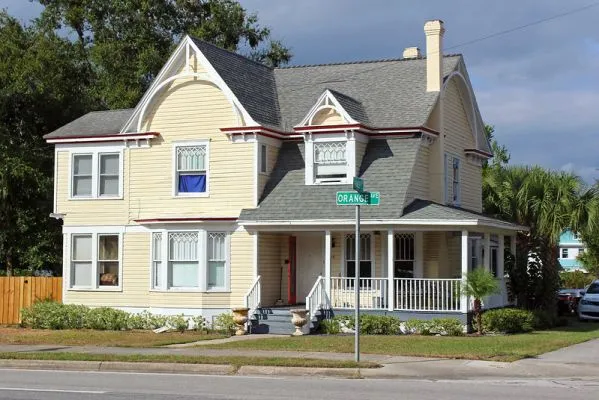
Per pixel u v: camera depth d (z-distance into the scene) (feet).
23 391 49.90
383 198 94.53
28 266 139.03
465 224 89.04
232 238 99.35
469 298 90.58
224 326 94.79
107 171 107.76
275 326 93.86
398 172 96.94
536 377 57.93
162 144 104.47
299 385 53.16
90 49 166.91
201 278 99.40
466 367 61.62
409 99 104.53
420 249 99.19
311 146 99.71
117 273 106.52
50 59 145.79
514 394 48.70
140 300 104.83
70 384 53.78
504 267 111.55
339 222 93.25
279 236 103.40
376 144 100.99
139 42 164.14
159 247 102.68
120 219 106.32
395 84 108.17
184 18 171.12
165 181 104.06
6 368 64.95
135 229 105.60
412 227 91.86
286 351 71.67
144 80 163.43
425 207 94.07
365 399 46.29
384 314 92.53
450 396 47.60
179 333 94.94
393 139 100.68
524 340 81.05
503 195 118.32
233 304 98.73
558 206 112.27
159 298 101.35
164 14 169.37
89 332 96.58
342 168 98.43
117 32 169.07
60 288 111.86
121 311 102.42
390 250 92.48
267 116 104.32
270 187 101.19
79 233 108.27
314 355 67.92
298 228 96.48
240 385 53.11
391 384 53.88
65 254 108.88
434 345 75.82
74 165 109.29
